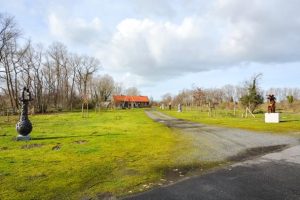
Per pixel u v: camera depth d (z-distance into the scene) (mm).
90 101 79312
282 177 8664
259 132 19516
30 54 67562
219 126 24344
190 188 7805
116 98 110062
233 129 21656
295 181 8258
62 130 21938
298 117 35500
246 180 8430
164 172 9344
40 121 32469
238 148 13430
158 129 22672
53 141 15977
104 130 21891
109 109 83562
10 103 58250
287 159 10992
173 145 14477
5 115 45000
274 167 9844
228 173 9188
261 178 8594
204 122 29359
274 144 14406
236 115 42594
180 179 8594
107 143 15164
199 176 8891
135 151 12820
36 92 63594
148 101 120750
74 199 7043
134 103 115000
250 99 47562
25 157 11586
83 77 83250
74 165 10203
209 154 12086
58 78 77125
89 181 8383
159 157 11531
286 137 16859
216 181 8383
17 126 16453
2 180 8461
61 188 7781
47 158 11375
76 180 8453
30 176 8859
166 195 7309
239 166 10062
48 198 7086
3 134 19422
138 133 19812
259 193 7348
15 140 16438
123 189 7738
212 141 15727
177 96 101938
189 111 63188
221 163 10508
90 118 38594
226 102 72312
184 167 9953
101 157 11539
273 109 28938
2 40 52531
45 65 72312
